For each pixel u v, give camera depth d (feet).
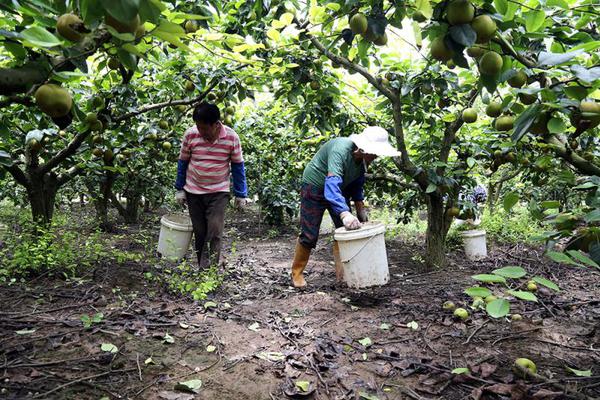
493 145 11.78
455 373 7.02
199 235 12.64
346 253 10.98
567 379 6.75
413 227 24.88
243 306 10.22
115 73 9.97
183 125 19.62
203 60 13.14
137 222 26.04
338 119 14.79
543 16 5.25
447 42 4.79
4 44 4.29
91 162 13.62
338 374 6.97
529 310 10.48
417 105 13.37
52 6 4.06
